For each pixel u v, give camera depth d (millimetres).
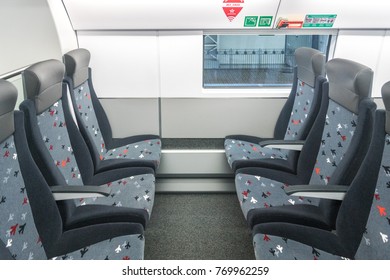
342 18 2545
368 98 1604
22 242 1353
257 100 2906
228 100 2898
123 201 1932
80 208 1833
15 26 2258
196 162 2945
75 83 2230
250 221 1772
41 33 2287
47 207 1511
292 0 2410
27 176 1413
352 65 1698
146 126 2967
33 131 1540
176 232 2465
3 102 1215
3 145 1282
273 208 1807
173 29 2643
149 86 2832
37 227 1463
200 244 2336
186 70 2785
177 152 2916
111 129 2861
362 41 2703
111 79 2801
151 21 2549
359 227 1469
